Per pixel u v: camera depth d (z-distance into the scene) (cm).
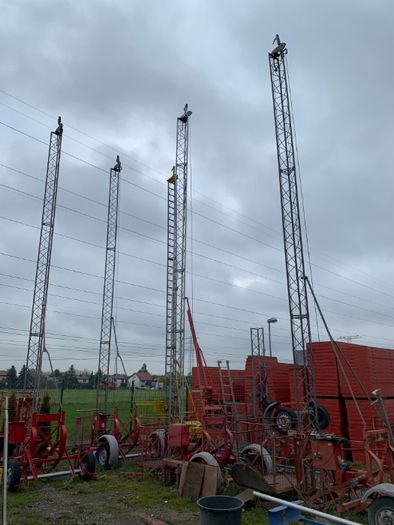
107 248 2725
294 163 1822
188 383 2552
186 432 1466
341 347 1984
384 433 1154
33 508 1136
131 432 1805
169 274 2514
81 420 2023
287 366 2470
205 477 1229
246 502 1143
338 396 1952
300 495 1141
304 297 1662
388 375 2012
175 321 2414
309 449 1188
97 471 1563
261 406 2098
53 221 1981
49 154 2047
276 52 2005
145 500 1216
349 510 1084
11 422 1426
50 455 1475
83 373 6544
